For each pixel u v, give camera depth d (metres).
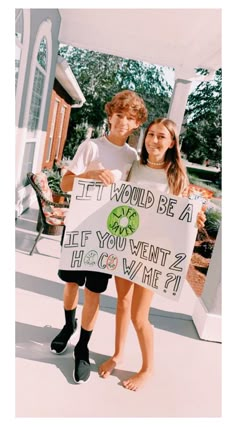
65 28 6.20
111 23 5.34
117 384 2.08
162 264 1.94
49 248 4.11
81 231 1.94
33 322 2.55
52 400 1.89
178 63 6.08
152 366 2.13
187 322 3.04
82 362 2.04
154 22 4.82
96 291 1.97
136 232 1.96
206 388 2.21
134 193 1.92
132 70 14.90
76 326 2.43
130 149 1.93
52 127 8.37
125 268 1.98
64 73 7.62
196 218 1.88
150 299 1.98
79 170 1.90
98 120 14.88
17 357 2.13
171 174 1.87
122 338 2.16
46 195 3.90
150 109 15.34
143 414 1.91
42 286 3.14
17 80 4.18
